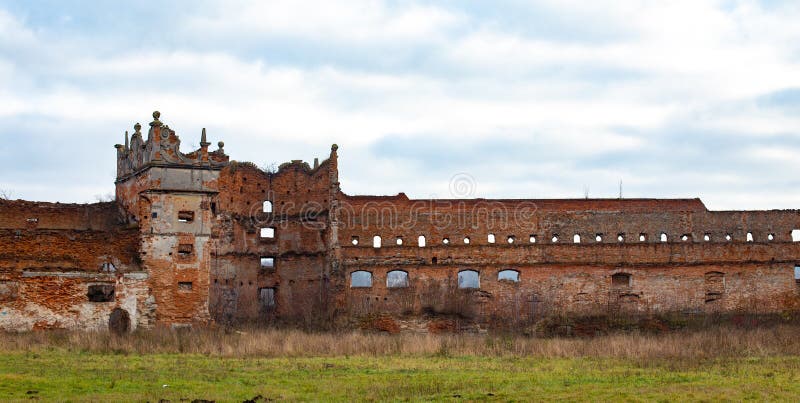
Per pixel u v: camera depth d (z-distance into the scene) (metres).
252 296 64.94
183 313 53.25
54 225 57.78
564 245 64.88
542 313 63.19
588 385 31.34
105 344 41.38
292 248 66.19
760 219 70.06
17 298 48.66
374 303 64.00
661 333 56.53
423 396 29.30
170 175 54.25
